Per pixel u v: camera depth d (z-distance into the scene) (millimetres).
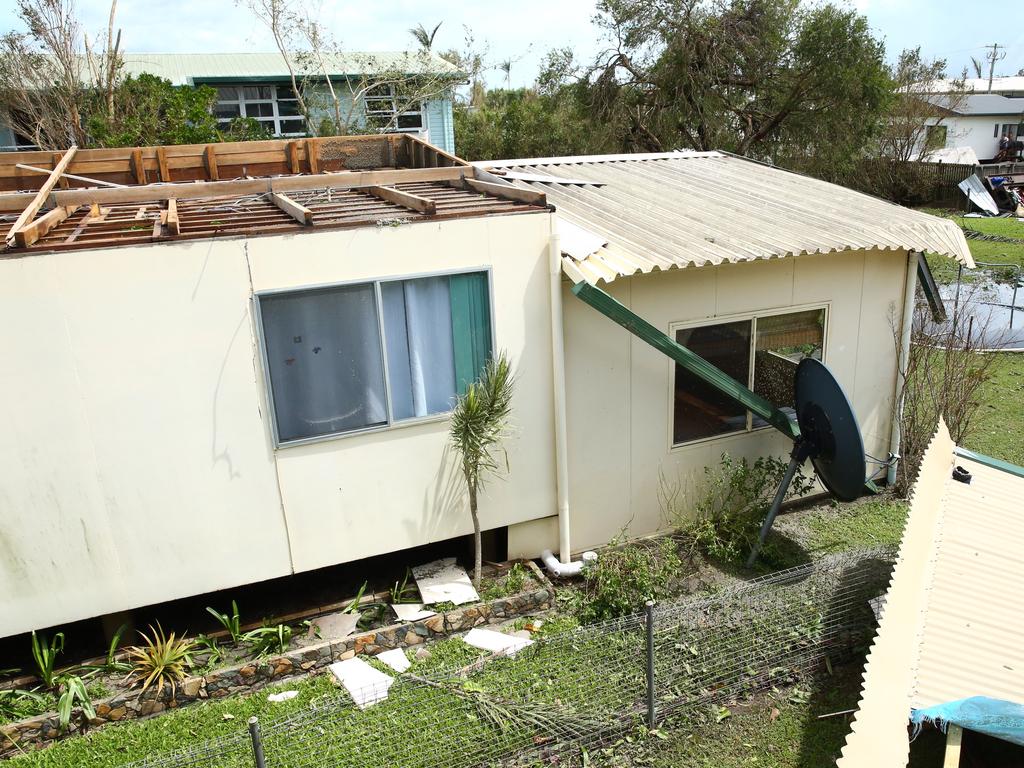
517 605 7305
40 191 7609
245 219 7086
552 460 8031
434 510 7551
